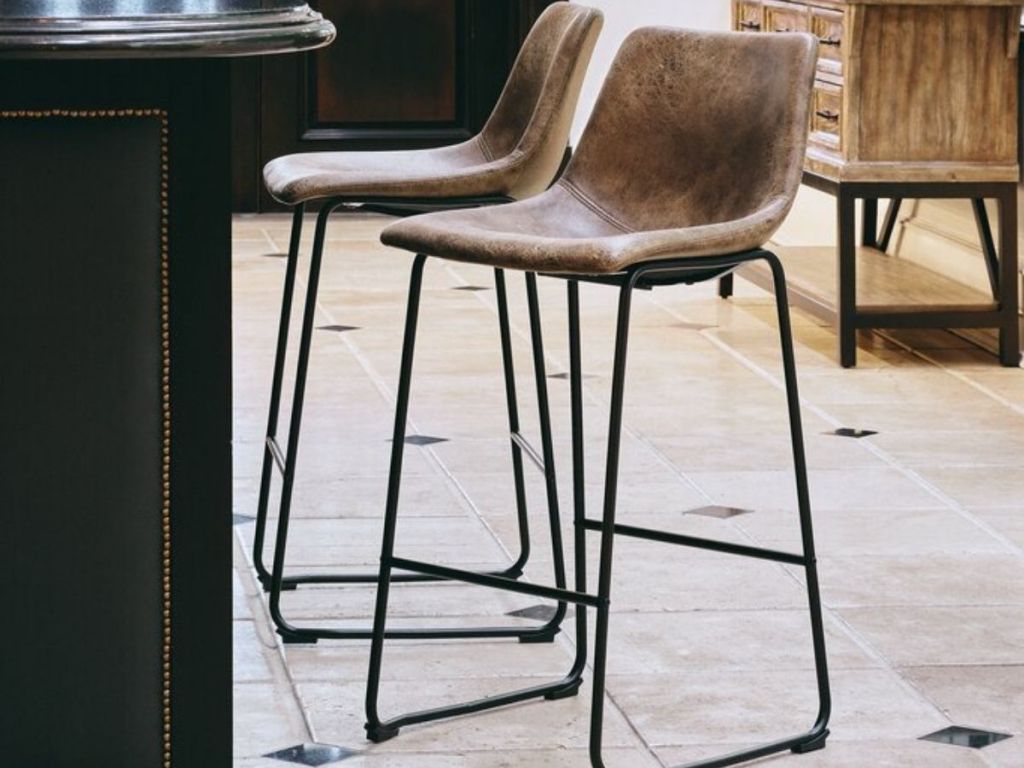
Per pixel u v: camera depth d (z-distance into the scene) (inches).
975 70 245.6
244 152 372.5
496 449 207.2
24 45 92.7
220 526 107.3
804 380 242.7
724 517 183.0
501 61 377.4
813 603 129.2
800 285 268.2
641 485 194.1
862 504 187.9
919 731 131.7
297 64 371.2
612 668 142.8
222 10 99.3
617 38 360.2
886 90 245.0
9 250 102.6
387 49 374.0
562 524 179.8
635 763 125.2
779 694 138.0
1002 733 131.6
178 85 103.1
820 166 253.1
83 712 107.2
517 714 133.7
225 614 108.2
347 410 223.3
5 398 103.7
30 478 104.7
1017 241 251.8
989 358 257.4
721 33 133.3
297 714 133.4
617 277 124.7
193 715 108.5
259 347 256.4
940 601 159.3
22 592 105.6
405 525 178.9
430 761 125.3
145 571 106.7
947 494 191.9
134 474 105.8
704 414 223.9
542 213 136.2
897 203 292.7
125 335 104.5
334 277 309.3
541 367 144.5
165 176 103.7
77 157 102.3
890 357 257.4
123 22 94.8
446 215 132.0
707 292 302.7
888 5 243.0
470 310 284.8
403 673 141.6
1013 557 171.6
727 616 154.9
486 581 124.3
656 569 166.7
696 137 133.1
